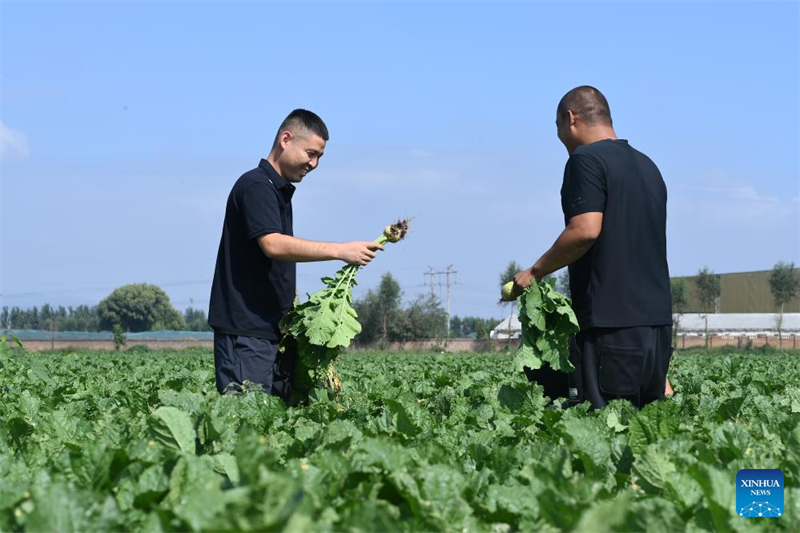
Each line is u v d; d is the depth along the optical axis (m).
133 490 3.16
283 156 7.37
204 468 3.19
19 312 173.50
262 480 2.44
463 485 3.21
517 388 6.50
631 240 6.37
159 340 92.81
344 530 2.50
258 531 2.12
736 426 4.46
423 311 80.81
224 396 5.89
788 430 4.81
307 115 7.41
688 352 59.72
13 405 7.30
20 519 2.67
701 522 2.96
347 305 7.30
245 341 7.26
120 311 153.75
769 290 107.44
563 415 5.51
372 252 7.29
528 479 3.50
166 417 4.05
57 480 3.28
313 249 7.11
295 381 7.68
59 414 5.21
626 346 6.35
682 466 3.39
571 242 6.30
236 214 7.32
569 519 2.76
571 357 6.52
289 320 7.45
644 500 3.12
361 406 6.94
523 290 6.70
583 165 6.37
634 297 6.35
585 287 6.45
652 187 6.52
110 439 4.73
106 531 2.56
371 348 78.56
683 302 92.88
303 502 2.50
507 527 3.01
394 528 2.49
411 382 11.78
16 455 4.36
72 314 178.62
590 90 6.88
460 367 19.89
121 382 11.55
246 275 7.29
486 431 5.08
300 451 4.19
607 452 4.01
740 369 15.62
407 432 4.90
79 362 23.36
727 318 95.19
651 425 4.45
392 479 3.11
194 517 2.50
